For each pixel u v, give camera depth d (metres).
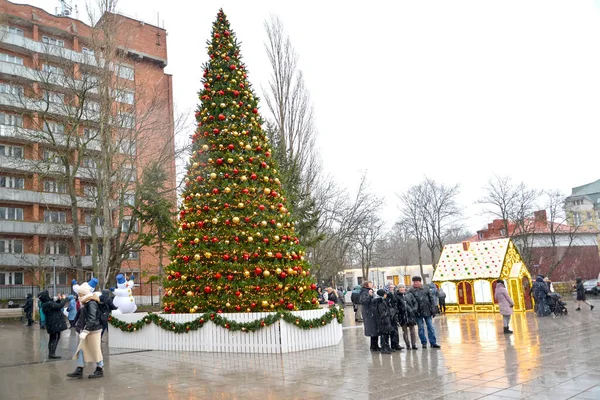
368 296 12.60
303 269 14.62
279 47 30.44
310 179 31.66
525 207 50.19
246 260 13.64
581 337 14.46
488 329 17.83
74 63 26.97
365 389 7.95
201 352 13.32
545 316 23.17
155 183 26.81
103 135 25.09
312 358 11.62
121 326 15.41
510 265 27.31
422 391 7.64
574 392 7.16
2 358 13.46
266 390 8.11
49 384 9.32
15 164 33.19
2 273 41.88
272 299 13.45
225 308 13.59
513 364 9.91
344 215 39.53
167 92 49.16
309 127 30.70
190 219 14.42
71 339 18.39
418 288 13.24
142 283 43.69
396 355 11.83
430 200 56.09
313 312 13.56
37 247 41.38
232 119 15.05
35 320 31.30
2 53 42.34
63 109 26.30
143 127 27.00
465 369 9.48
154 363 11.68
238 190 14.19
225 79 15.56
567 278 52.91
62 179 27.59
